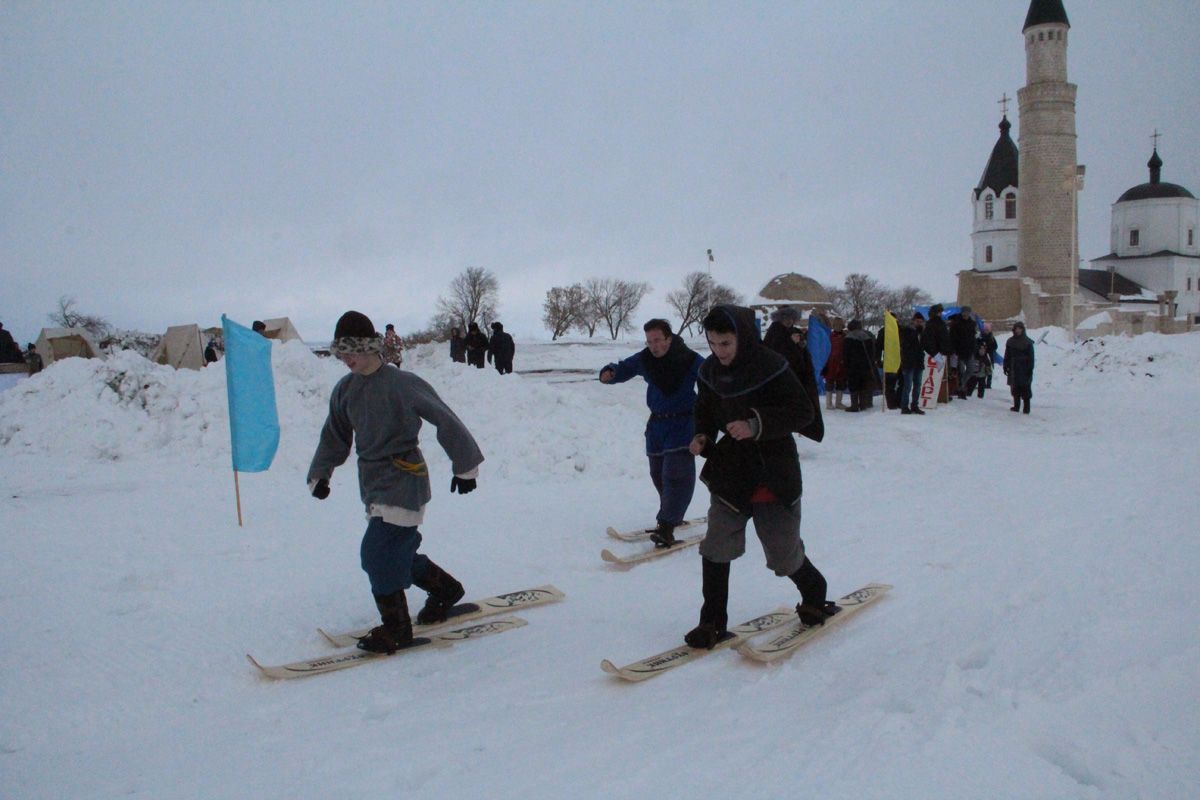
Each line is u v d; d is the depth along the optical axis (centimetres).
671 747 310
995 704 330
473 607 492
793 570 423
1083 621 438
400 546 421
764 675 385
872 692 354
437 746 316
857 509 772
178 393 1162
